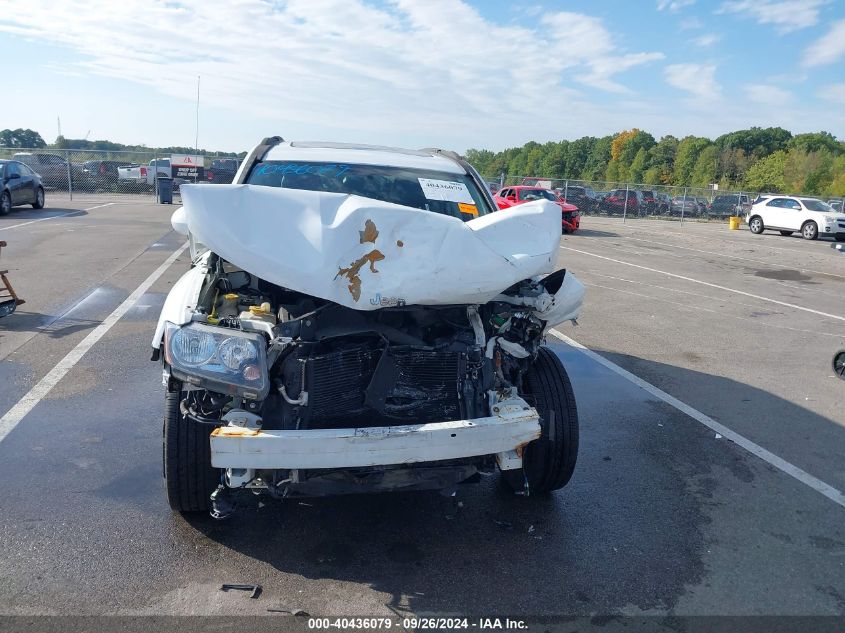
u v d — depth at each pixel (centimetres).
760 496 444
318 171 464
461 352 357
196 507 370
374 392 344
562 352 780
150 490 416
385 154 513
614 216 3931
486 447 326
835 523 412
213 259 391
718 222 3906
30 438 485
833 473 485
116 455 462
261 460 304
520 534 384
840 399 658
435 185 471
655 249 2066
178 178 3212
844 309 1144
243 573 336
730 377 714
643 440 530
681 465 488
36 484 418
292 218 327
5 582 320
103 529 370
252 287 378
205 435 353
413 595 324
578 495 434
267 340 327
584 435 535
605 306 1072
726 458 504
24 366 644
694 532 394
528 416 334
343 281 319
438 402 360
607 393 641
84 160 3356
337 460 307
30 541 355
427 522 394
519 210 377
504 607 318
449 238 334
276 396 337
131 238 1619
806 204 2761
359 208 327
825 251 2205
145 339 747
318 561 349
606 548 373
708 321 992
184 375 315
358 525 387
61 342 727
